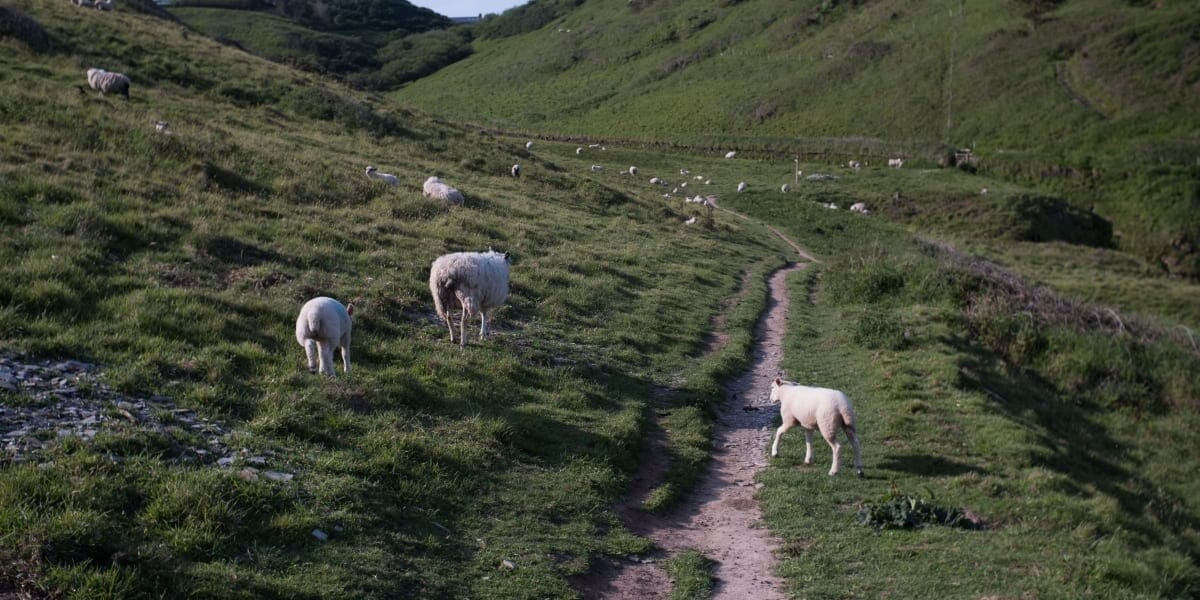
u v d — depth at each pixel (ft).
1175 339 77.66
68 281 41.83
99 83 100.17
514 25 520.01
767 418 49.19
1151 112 236.63
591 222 102.89
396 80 423.23
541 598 26.53
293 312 46.83
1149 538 37.27
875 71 298.97
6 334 34.76
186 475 27.22
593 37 434.71
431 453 33.99
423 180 100.63
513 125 311.27
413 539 28.02
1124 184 210.79
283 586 23.38
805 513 35.45
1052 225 184.65
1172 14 274.57
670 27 412.16
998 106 258.78
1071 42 278.67
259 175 76.13
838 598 28.30
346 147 109.81
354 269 58.49
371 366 42.78
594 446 39.70
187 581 22.47
